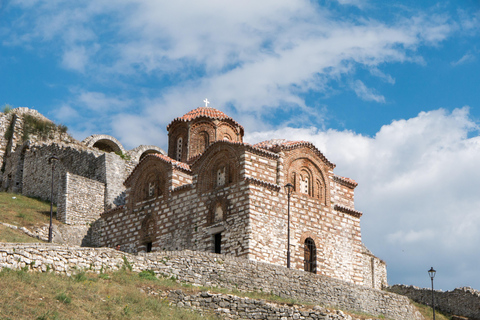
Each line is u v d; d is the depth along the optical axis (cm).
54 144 7656
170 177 5759
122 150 8350
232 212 5212
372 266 6725
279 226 5241
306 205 5497
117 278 3997
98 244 6288
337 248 5581
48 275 3625
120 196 6938
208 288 4322
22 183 7931
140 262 4303
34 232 5775
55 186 7388
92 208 6650
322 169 5709
